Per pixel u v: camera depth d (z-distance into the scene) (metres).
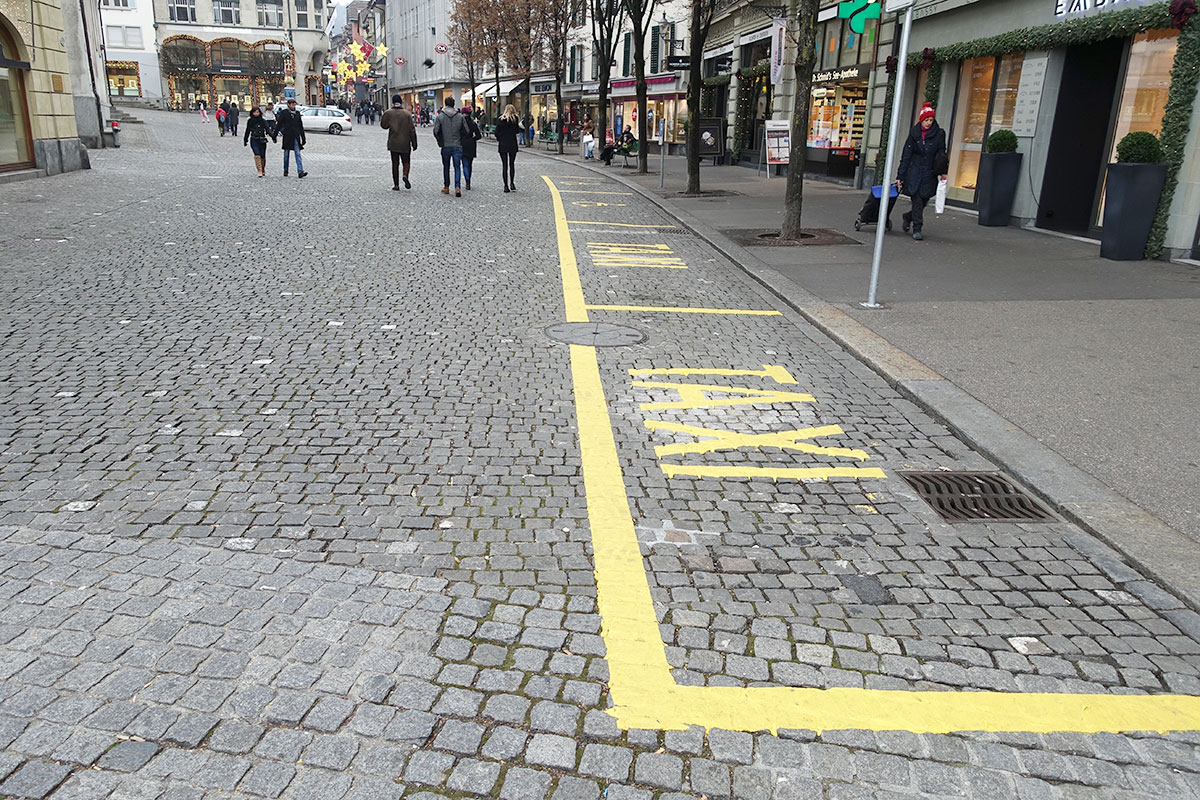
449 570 3.58
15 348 6.45
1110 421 5.31
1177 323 7.57
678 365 6.63
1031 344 6.98
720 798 2.43
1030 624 3.34
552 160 33.78
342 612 3.24
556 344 7.08
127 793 2.35
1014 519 4.21
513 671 2.94
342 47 109.94
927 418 5.60
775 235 13.06
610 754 2.58
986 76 15.49
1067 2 12.41
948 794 2.47
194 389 5.71
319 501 4.16
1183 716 2.84
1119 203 10.45
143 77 77.62
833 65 23.52
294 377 6.02
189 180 18.86
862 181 20.83
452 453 4.80
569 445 4.98
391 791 2.40
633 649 3.10
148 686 2.77
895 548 3.92
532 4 39.31
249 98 85.50
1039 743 2.70
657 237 13.48
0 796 2.32
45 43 19.08
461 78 73.00
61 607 3.19
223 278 9.03
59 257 9.73
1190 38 9.93
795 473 4.71
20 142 18.44
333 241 11.51
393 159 18.05
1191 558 3.72
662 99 39.09
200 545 3.70
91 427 5.00
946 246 11.91
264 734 2.59
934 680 2.98
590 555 3.76
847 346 7.13
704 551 3.83
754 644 3.15
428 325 7.52
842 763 2.58
